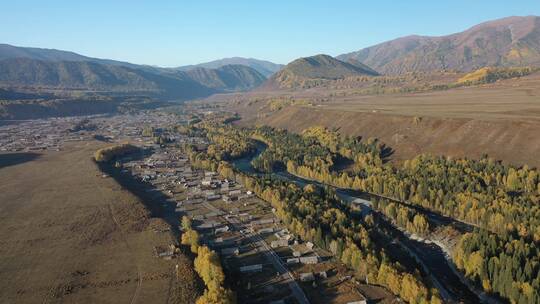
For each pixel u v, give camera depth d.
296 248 165.38
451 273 154.75
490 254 145.25
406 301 126.88
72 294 132.62
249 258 159.12
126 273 144.62
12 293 133.88
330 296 132.12
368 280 138.38
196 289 134.12
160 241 168.75
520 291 128.12
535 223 163.50
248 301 131.62
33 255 159.25
